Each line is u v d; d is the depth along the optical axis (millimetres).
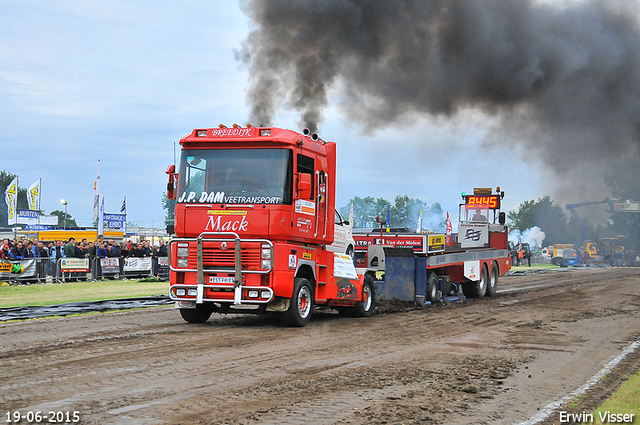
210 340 9836
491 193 22391
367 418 5527
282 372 7465
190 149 11711
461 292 19922
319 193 12289
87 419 5398
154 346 9172
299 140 11484
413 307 15812
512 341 10344
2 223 110438
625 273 35094
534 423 5492
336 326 11969
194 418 5457
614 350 9586
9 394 6246
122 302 15656
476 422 5500
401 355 8789
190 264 11531
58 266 21828
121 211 42625
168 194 11914
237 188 11359
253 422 5363
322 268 12727
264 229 11117
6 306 14453
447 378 7285
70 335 10242
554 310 15438
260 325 11953
